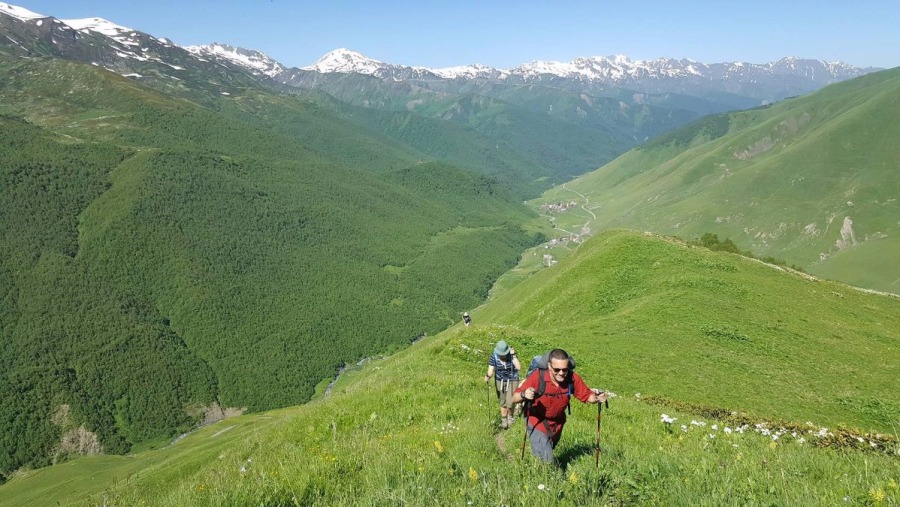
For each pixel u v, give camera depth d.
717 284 54.72
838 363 39.28
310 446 13.96
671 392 31.36
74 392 187.25
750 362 37.62
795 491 7.00
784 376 35.84
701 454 9.54
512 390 12.58
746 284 57.31
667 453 9.33
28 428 172.00
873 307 57.53
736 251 88.75
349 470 9.28
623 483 7.38
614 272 62.06
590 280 61.81
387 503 7.04
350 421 15.81
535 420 8.31
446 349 31.81
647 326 43.41
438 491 7.48
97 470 121.81
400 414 15.66
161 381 199.62
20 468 161.50
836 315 52.34
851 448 13.02
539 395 8.10
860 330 48.06
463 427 12.59
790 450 10.68
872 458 10.37
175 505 7.99
